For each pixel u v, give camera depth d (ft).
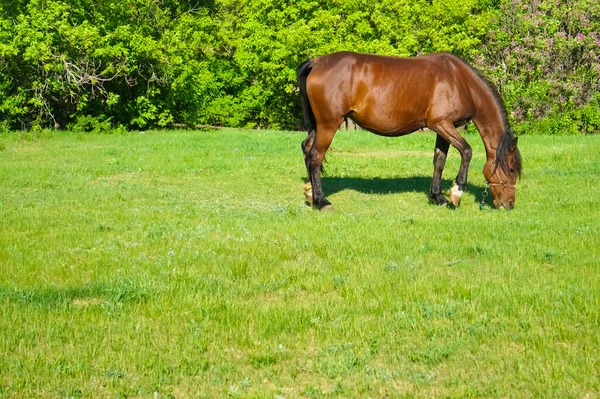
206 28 119.75
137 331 22.17
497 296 24.80
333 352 20.57
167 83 106.01
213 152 69.77
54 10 92.32
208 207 42.86
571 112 98.84
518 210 41.09
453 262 29.66
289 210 41.42
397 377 19.22
